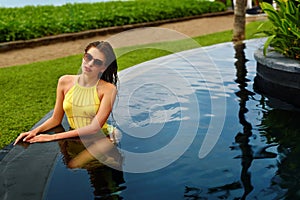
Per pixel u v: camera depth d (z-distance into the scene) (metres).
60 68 8.00
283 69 4.43
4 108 5.48
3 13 14.52
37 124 3.71
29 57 9.50
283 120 3.78
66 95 3.41
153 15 13.78
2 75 7.44
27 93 6.24
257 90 4.69
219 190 2.65
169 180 2.75
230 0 18.02
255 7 13.90
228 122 3.76
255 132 3.54
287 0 4.77
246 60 6.07
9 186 2.67
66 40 11.25
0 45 9.99
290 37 4.62
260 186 2.69
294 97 4.40
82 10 15.24
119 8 15.28
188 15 14.90
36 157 3.04
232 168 2.92
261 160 3.04
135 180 2.75
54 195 2.56
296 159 3.04
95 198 2.54
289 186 2.68
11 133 4.55
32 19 13.10
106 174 2.80
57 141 3.26
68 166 2.91
